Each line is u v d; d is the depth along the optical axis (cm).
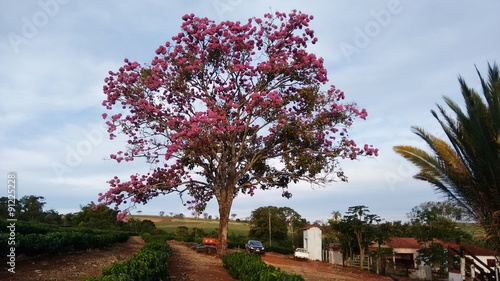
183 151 1862
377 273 2609
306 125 1977
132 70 2038
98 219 6166
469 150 1288
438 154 1340
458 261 2242
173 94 2083
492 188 1255
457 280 1834
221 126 1806
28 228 2378
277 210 6125
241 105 2058
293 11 2081
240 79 2062
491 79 1213
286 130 1941
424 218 2795
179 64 1986
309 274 2158
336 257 3478
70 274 1368
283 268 2416
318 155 2017
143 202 2072
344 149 2014
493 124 1198
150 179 2117
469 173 1317
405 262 3312
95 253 2280
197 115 1777
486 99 1218
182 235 6103
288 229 6375
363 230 2803
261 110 1920
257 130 2120
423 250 2577
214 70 2078
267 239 5831
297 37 2072
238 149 2206
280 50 2056
